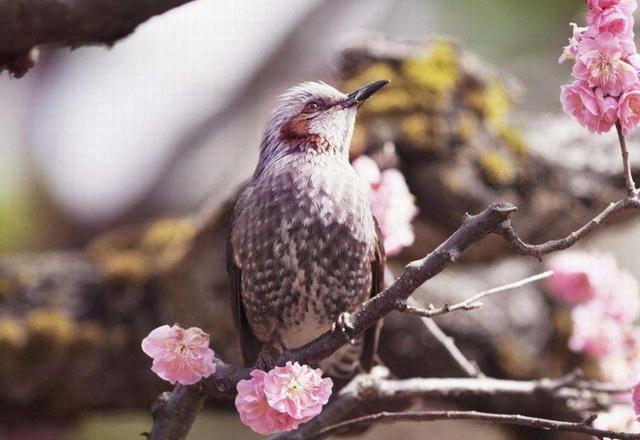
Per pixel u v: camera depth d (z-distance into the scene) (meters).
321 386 5.41
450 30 14.62
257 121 15.95
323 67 15.88
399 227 7.93
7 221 15.12
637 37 10.85
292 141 7.73
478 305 5.36
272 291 7.48
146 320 11.20
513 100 11.50
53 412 11.40
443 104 10.72
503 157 10.76
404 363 10.57
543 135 11.25
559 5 14.05
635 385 5.63
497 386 7.41
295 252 7.34
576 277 8.58
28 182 15.52
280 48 16.05
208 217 11.05
